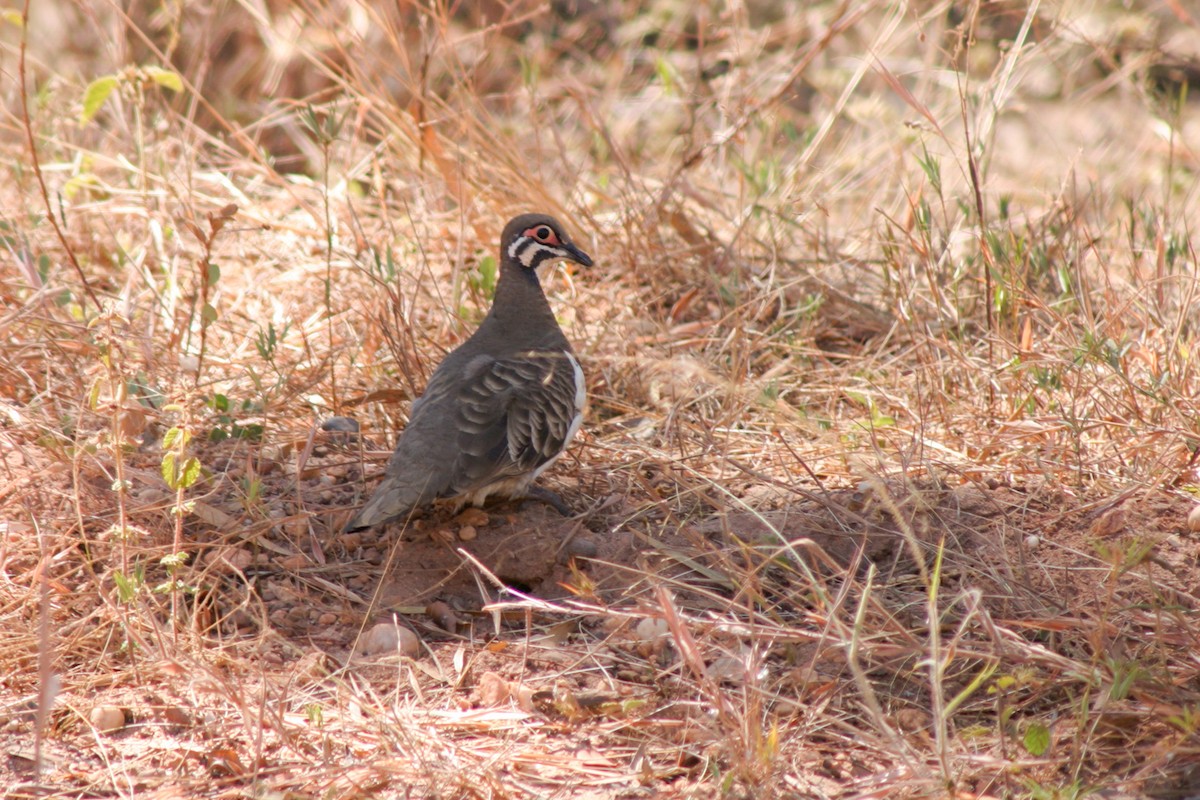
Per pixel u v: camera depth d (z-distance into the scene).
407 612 9.48
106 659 8.70
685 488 10.70
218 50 20.52
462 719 8.20
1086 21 19.98
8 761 7.82
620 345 12.91
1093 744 7.80
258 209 15.74
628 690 8.47
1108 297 12.48
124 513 8.96
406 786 7.56
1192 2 22.12
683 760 7.85
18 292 12.83
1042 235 14.11
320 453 11.25
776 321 13.27
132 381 11.22
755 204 14.80
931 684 7.82
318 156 17.81
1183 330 12.33
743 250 15.21
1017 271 12.82
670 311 14.19
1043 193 17.16
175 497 10.01
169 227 14.60
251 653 8.76
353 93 16.61
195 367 11.65
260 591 9.55
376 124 17.19
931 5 20.14
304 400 11.80
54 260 14.53
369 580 9.80
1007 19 20.28
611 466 11.13
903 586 9.45
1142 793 7.40
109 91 14.84
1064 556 9.64
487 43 19.88
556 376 10.32
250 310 13.98
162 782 7.66
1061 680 8.18
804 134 17.41
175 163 16.70
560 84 19.31
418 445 9.58
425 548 10.10
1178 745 7.59
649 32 22.39
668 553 9.66
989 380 11.64
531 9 22.38
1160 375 11.02
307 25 18.17
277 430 11.42
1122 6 21.02
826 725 8.09
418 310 13.57
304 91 20.41
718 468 11.08
